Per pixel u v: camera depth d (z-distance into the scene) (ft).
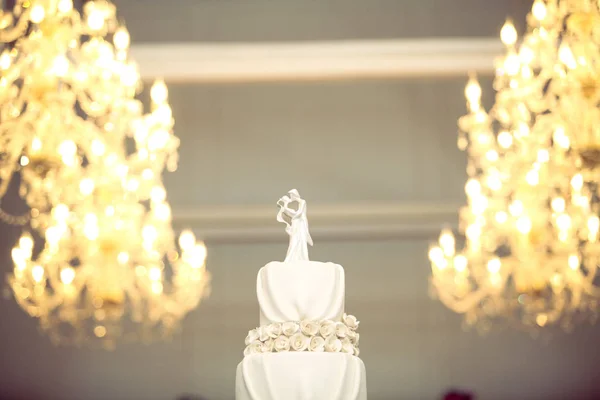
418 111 41.16
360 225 41.88
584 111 23.93
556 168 26.89
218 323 43.04
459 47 34.30
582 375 42.27
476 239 29.25
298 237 15.21
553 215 27.71
